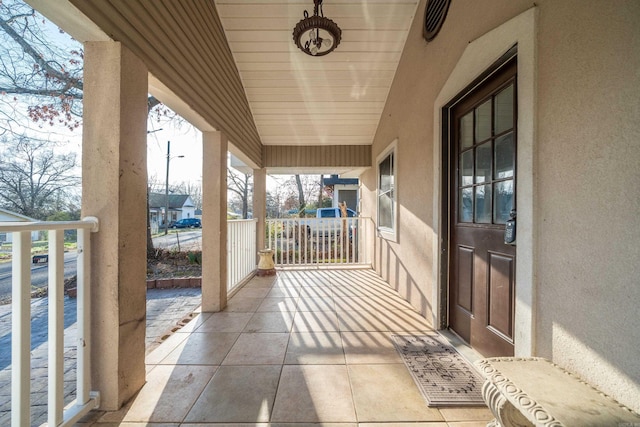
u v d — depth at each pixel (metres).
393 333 2.41
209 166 2.99
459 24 2.11
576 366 1.15
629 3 0.96
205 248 2.99
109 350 1.47
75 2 1.17
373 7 2.96
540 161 1.35
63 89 5.74
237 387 1.66
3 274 5.56
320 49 2.99
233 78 3.47
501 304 1.77
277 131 4.89
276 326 2.58
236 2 2.89
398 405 1.51
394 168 3.70
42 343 2.59
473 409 1.48
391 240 3.89
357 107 4.36
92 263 1.46
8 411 1.64
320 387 1.66
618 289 0.99
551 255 1.28
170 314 3.37
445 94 2.30
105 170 1.46
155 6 1.78
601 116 1.05
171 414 1.44
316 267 5.26
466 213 2.22
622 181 0.98
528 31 1.39
